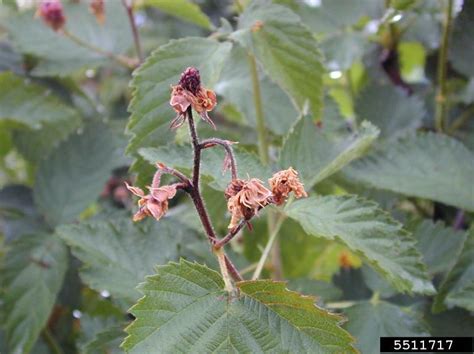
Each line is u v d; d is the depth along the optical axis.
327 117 0.45
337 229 0.31
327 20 0.51
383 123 0.47
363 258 0.31
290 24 0.37
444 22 0.45
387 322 0.35
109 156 0.47
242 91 0.45
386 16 0.44
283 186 0.26
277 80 0.37
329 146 0.37
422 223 0.39
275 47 0.37
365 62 0.54
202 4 0.71
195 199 0.27
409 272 0.30
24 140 0.53
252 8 0.39
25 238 0.43
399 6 0.40
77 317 0.47
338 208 0.32
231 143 0.26
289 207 0.33
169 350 0.26
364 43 0.49
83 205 0.45
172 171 0.27
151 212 0.25
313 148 0.36
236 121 0.51
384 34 0.50
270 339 0.26
